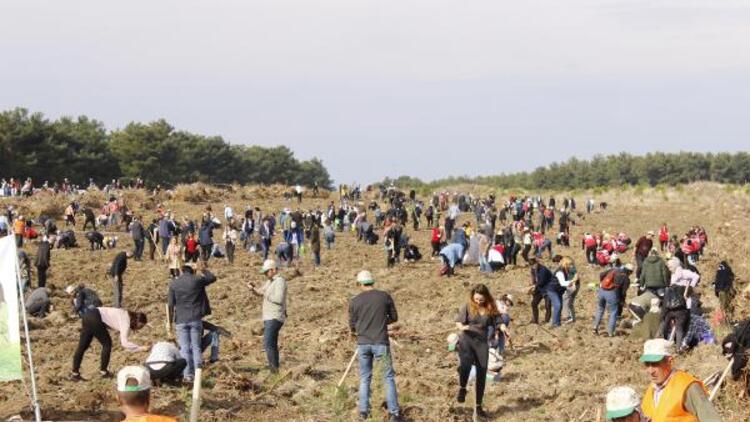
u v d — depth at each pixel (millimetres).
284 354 20156
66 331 22812
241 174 147125
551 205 68000
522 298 30391
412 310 28438
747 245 31766
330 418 14516
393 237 40688
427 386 16547
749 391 14312
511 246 41062
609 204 86938
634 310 22578
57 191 71500
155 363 15750
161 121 130250
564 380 17594
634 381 17438
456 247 37219
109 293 31609
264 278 35875
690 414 8195
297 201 76938
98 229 56781
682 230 64812
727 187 89438
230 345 21000
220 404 15039
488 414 15148
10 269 11820
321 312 27750
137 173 122562
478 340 14836
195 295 16188
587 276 37719
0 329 11734
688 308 20000
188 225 43438
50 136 108062
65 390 15562
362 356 14289
